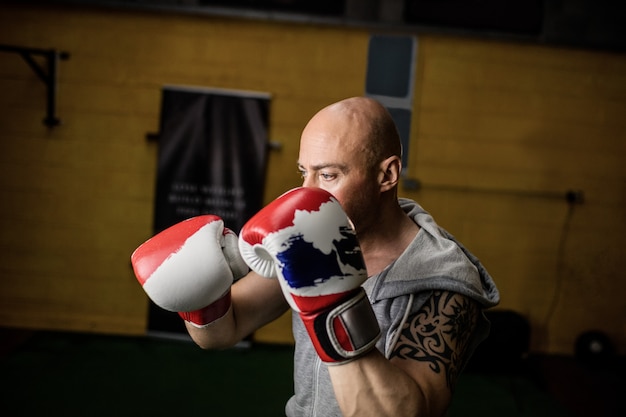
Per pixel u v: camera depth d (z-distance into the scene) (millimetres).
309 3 4082
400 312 1011
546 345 4355
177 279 1028
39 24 4121
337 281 881
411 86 4199
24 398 3098
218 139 4191
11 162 4207
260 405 3248
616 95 4234
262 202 4246
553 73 4215
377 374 875
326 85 4195
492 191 4273
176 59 4176
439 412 914
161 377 3527
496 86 4215
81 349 3902
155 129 4223
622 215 4285
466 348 1065
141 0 4066
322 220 901
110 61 4164
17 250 4270
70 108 4188
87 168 4234
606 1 4109
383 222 1128
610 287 4297
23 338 4031
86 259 4293
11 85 4152
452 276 1020
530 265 4320
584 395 3645
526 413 3334
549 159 4270
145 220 4273
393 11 4094
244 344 4137
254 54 4172
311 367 1138
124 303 4320
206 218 1130
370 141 1039
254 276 1325
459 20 4113
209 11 4066
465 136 4238
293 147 4238
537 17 4117
